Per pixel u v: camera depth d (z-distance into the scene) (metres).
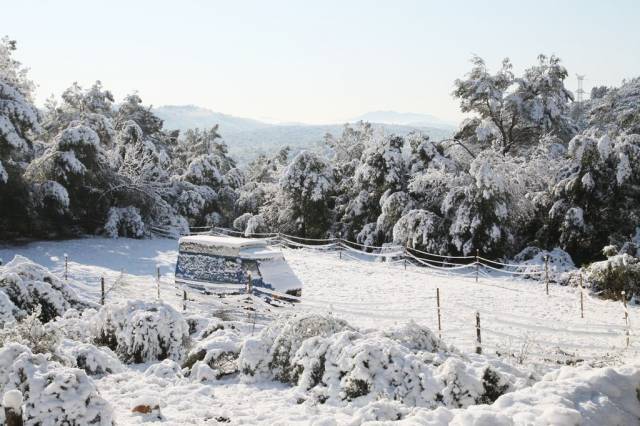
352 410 7.93
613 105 52.16
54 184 36.28
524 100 41.81
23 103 35.69
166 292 20.39
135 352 11.67
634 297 20.84
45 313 14.62
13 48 46.91
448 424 5.72
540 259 27.98
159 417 7.59
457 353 10.50
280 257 18.78
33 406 6.31
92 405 6.50
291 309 16.31
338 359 8.79
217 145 81.31
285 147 79.31
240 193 51.66
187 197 47.25
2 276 14.45
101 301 17.64
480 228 30.34
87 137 38.34
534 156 34.22
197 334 13.55
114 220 38.59
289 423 7.14
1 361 6.88
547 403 5.89
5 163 34.69
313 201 41.84
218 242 18.81
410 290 22.41
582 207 30.73
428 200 34.97
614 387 6.26
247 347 10.23
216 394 9.20
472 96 41.66
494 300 20.45
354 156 57.28
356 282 24.14
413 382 8.23
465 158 40.03
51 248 32.47
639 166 29.84
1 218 35.47
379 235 37.22
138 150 45.28
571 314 18.25
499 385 8.07
